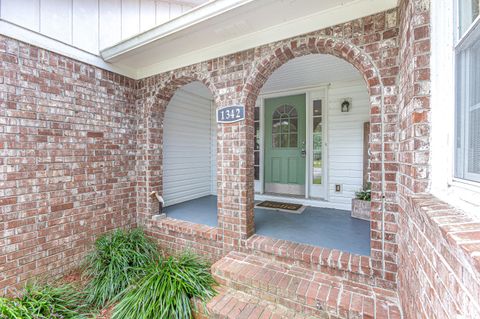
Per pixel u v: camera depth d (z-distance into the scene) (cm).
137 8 315
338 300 164
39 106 232
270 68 240
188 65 282
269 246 225
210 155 520
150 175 323
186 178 450
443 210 89
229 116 250
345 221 310
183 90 439
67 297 205
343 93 385
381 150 179
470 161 88
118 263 240
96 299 216
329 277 194
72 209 260
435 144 112
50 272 240
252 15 207
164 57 295
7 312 171
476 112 85
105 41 290
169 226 297
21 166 220
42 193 235
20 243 219
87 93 275
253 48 238
